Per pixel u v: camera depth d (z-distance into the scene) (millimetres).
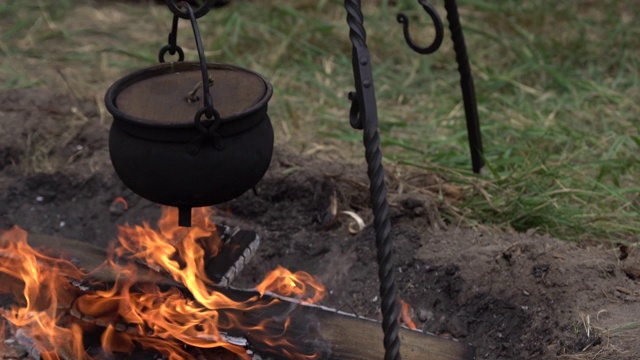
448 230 3029
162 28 4848
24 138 3510
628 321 2449
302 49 4535
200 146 1967
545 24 4855
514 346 2562
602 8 5043
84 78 4273
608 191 3217
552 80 4344
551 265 2658
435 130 3893
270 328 2371
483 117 3953
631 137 3607
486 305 2688
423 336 2389
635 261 2715
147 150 1984
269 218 3234
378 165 2014
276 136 3803
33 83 4160
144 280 2441
